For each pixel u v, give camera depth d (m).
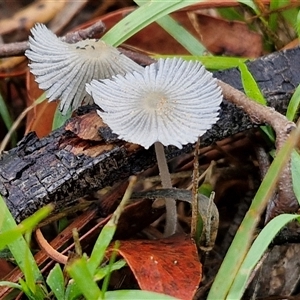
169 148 0.24
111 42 0.27
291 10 0.28
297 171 0.22
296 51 0.25
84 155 0.23
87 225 0.25
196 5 0.28
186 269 0.21
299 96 0.24
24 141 0.23
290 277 0.24
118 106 0.22
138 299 0.20
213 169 0.27
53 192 0.23
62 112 0.24
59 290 0.21
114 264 0.21
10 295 0.23
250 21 0.29
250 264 0.21
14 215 0.23
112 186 0.25
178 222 0.27
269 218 0.22
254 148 0.26
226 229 0.26
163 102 0.22
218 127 0.24
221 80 0.25
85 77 0.24
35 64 0.24
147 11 0.27
